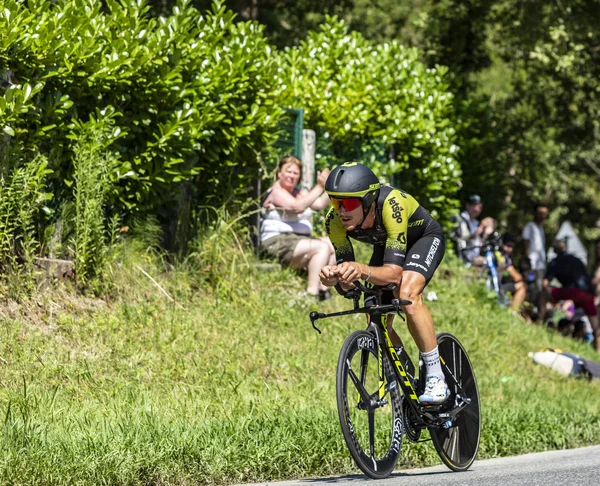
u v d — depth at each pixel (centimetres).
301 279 2919
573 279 4353
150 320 2231
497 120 5725
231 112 2739
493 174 4869
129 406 1769
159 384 1975
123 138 2402
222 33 2847
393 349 1515
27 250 2066
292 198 2900
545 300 4400
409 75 3931
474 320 3406
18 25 2025
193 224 2702
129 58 2283
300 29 6600
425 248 1541
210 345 2256
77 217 2205
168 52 2439
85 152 2225
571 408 2561
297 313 2688
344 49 3712
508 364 3119
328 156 3556
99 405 1761
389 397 1565
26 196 2081
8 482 1216
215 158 2731
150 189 2455
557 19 4775
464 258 4150
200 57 2594
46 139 2194
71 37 2150
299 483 1402
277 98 3350
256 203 2928
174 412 1789
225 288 2595
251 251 2834
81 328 2055
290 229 2903
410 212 1510
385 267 1438
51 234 2197
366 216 1440
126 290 2289
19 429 1430
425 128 3866
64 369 1867
